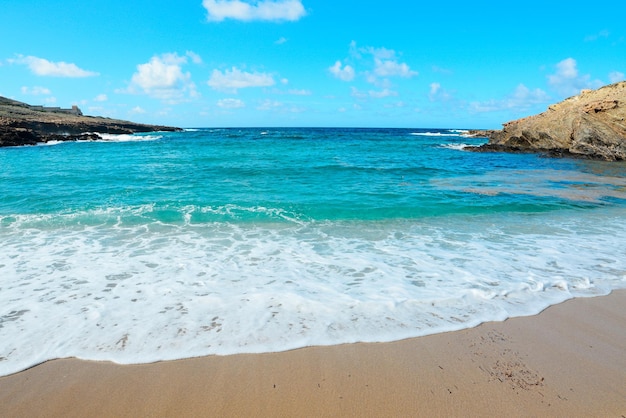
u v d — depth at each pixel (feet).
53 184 45.68
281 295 16.88
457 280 18.89
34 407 10.50
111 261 21.16
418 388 11.29
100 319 14.75
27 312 15.20
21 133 117.50
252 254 22.71
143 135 199.21
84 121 193.06
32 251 22.61
